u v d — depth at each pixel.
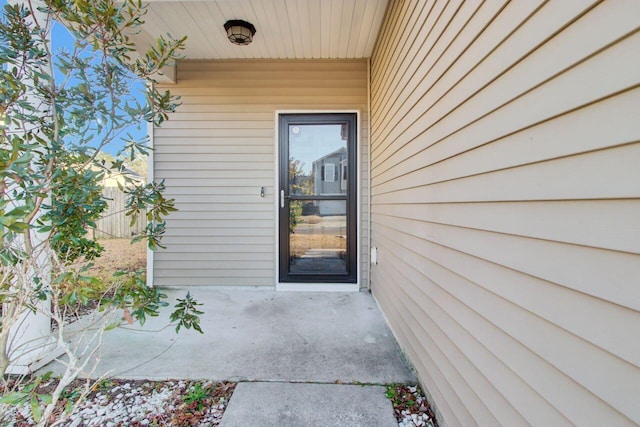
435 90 1.47
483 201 1.03
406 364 1.96
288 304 3.12
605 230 0.60
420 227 1.71
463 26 1.17
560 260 0.71
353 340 2.31
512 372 0.88
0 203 0.96
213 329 2.51
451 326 1.30
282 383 1.76
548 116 0.73
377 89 3.08
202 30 2.89
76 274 1.25
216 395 1.66
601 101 0.60
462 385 1.19
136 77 1.51
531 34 0.79
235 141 3.56
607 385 0.60
